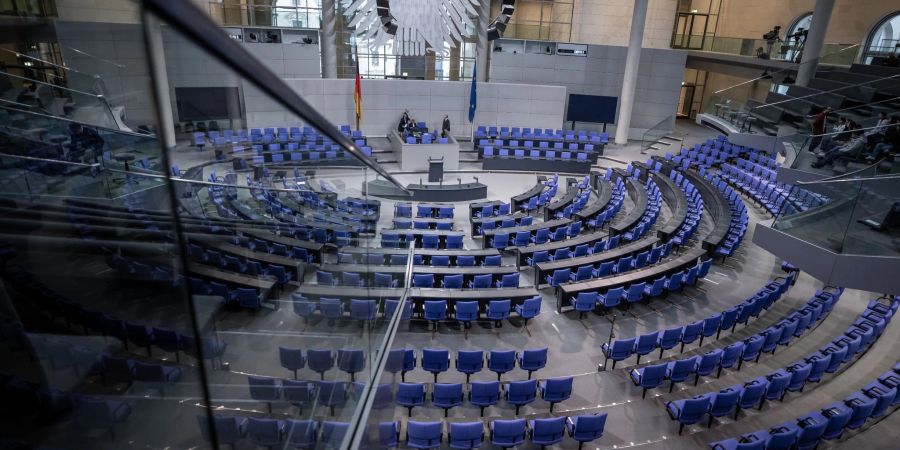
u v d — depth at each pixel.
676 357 9.93
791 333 9.87
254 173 15.85
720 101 21.30
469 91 24.69
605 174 21.27
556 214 16.48
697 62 26.58
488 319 10.72
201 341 2.48
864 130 13.01
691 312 11.48
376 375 5.06
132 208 8.44
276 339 5.70
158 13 1.08
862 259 8.61
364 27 12.25
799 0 24.36
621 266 12.23
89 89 14.43
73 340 4.73
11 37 13.34
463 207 17.83
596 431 7.41
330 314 5.93
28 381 4.16
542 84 26.09
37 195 7.82
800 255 9.50
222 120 18.56
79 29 17.05
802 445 7.15
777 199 16.50
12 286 5.29
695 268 11.69
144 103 1.66
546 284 12.42
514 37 25.81
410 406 7.81
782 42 21.94
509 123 25.42
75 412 4.05
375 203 11.27
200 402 4.24
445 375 9.27
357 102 21.09
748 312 10.46
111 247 6.51
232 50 1.30
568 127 27.41
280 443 4.16
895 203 8.37
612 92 26.42
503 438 7.21
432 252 12.50
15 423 3.87
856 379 9.38
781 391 8.40
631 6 26.86
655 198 16.89
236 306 6.56
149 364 4.55
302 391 4.68
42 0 15.03
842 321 11.29
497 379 9.21
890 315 10.14
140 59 1.49
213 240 8.47
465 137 25.19
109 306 5.21
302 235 9.09
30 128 9.59
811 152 13.90
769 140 18.03
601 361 9.76
